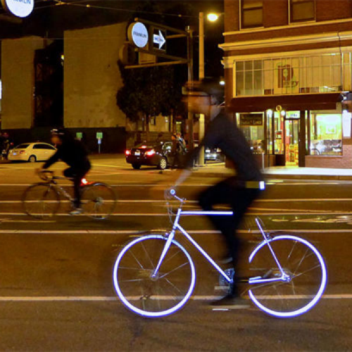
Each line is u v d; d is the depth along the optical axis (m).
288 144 28.05
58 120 54.12
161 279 5.25
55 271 6.96
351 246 8.36
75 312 5.37
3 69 54.41
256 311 5.35
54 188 11.25
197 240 8.72
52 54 54.03
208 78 5.19
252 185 5.02
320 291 5.24
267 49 26.67
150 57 24.78
